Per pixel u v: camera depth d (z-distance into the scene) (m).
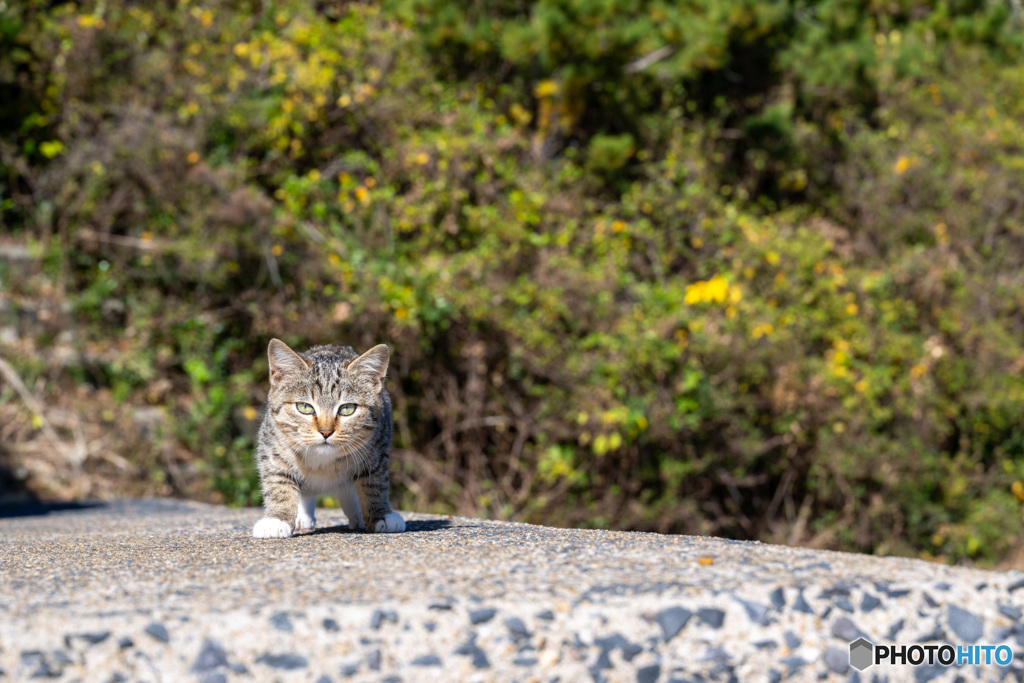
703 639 3.06
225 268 10.80
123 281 11.09
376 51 11.85
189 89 11.28
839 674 3.11
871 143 13.32
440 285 10.20
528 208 11.00
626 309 10.66
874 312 11.59
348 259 10.45
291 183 10.71
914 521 11.13
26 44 11.48
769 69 13.61
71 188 10.88
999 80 14.89
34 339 10.49
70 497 9.44
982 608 3.26
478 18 12.06
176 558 3.98
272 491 4.96
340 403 4.82
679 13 11.72
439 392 10.62
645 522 10.27
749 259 11.28
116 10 11.56
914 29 14.58
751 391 10.72
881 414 10.85
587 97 12.62
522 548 3.93
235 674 2.83
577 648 3.00
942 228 12.76
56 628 2.82
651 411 10.02
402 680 2.90
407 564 3.60
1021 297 12.55
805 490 11.20
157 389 10.60
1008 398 11.59
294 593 3.13
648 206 11.75
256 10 12.54
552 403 10.22
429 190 10.92
